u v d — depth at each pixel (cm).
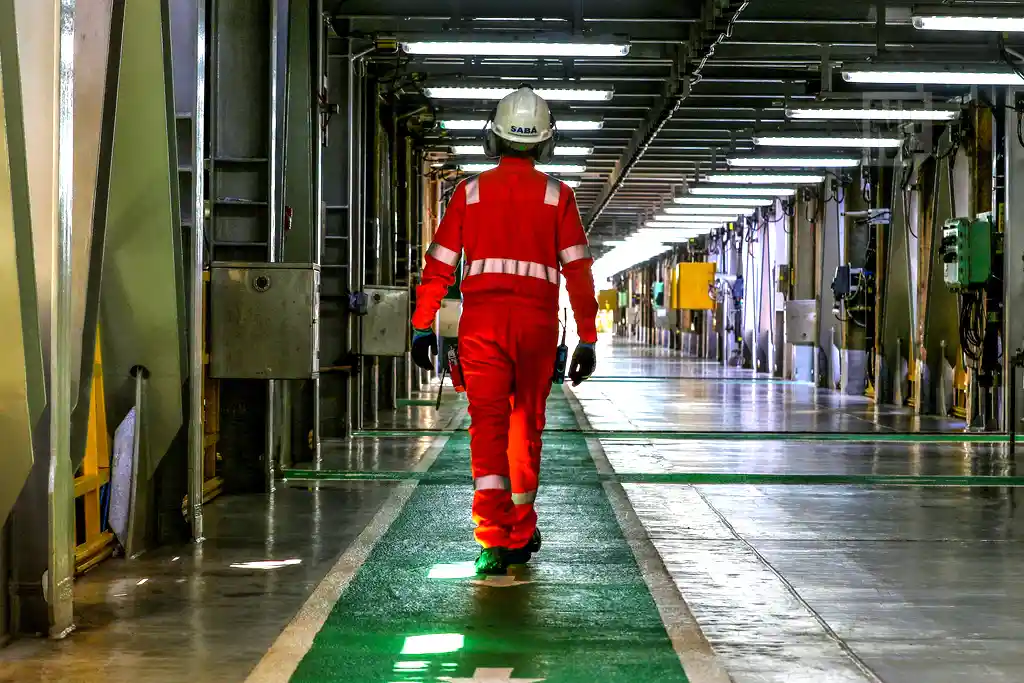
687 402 2261
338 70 1528
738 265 3972
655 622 554
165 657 494
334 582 634
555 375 675
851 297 2458
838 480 1100
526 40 1399
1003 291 1631
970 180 1825
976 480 1104
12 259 478
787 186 2909
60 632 527
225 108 1061
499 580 645
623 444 1450
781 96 2009
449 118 2017
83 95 577
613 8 1503
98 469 737
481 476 659
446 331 2166
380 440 1476
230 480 995
